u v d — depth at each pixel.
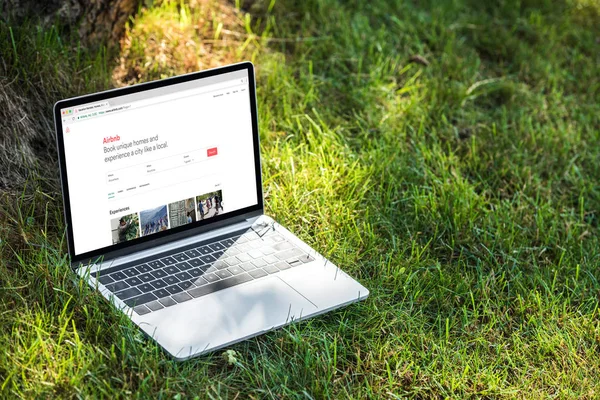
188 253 2.79
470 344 2.76
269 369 2.50
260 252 2.84
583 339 2.84
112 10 3.61
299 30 4.33
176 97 2.73
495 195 3.61
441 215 3.34
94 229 2.66
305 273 2.78
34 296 2.60
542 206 3.49
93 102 2.59
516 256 3.19
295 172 3.41
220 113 2.83
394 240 3.14
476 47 4.63
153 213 2.77
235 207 2.94
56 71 3.27
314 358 2.58
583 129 4.16
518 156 3.79
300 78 4.02
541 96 4.29
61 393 2.32
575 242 3.35
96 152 2.62
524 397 2.58
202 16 4.11
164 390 2.37
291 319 2.58
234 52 4.00
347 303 2.69
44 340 2.47
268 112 3.66
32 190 2.95
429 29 4.61
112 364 2.42
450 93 4.12
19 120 3.05
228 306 2.59
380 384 2.56
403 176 3.54
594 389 2.63
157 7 3.99
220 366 2.53
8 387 2.30
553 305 2.93
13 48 3.17
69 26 3.48
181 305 2.57
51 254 2.75
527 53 4.60
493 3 4.97
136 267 2.70
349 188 3.38
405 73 4.26
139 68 3.66
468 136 3.93
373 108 3.93
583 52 4.80
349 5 4.60
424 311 2.88
